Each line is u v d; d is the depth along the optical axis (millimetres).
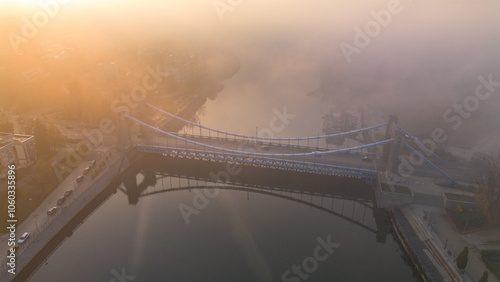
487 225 136375
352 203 168500
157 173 192750
